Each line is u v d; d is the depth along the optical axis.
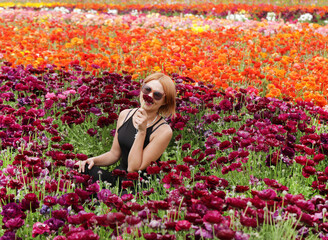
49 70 6.27
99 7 19.36
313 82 5.96
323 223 2.56
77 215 2.66
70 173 3.32
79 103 4.88
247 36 10.45
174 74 5.78
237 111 5.22
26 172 3.28
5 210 2.63
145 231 2.66
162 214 3.12
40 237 2.79
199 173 3.52
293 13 17.22
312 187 3.61
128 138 3.77
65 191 3.30
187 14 17.22
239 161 3.78
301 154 4.06
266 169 4.03
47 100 5.02
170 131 3.65
